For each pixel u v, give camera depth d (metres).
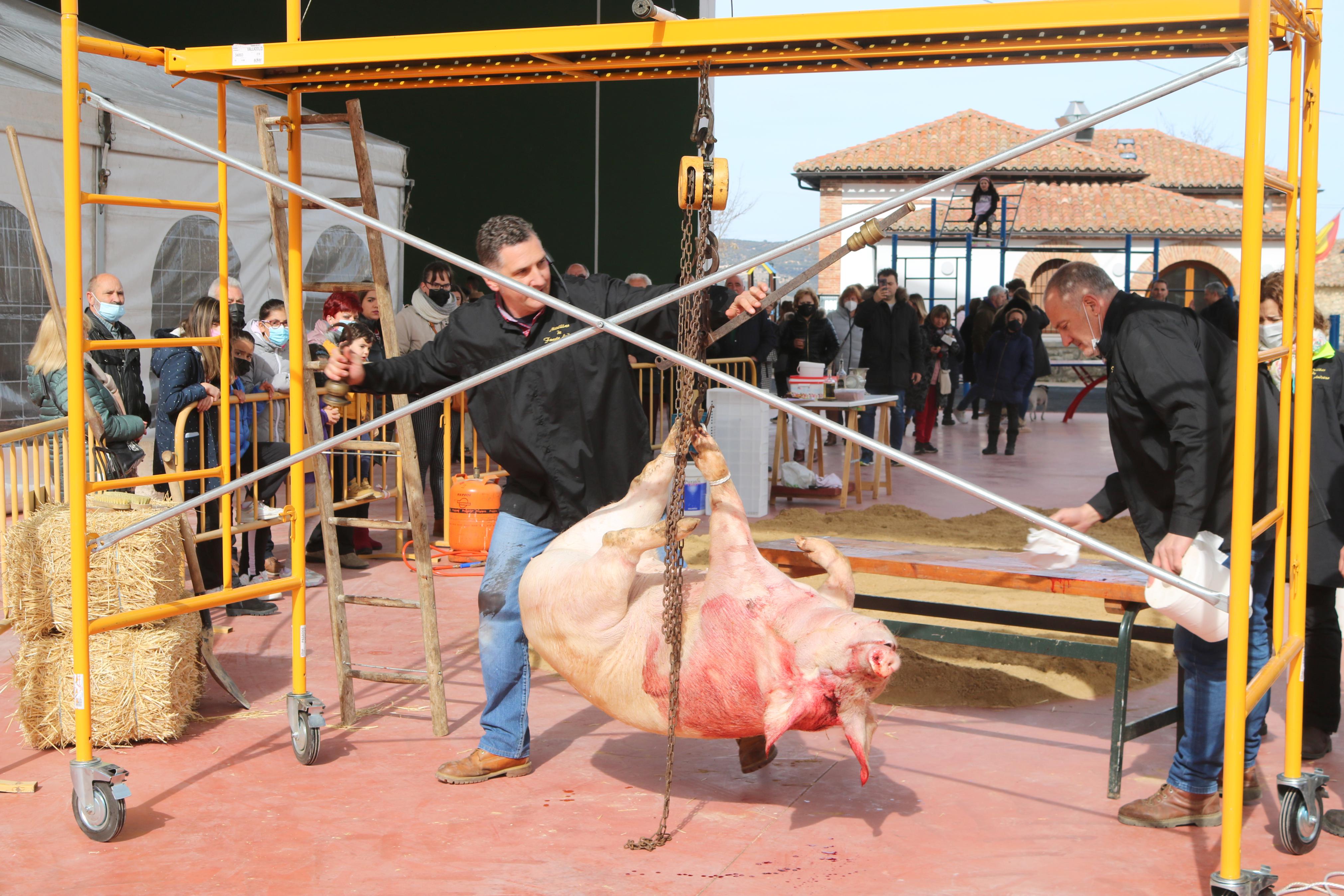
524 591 3.78
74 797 3.74
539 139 18.34
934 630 4.39
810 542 3.62
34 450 5.61
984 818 3.84
